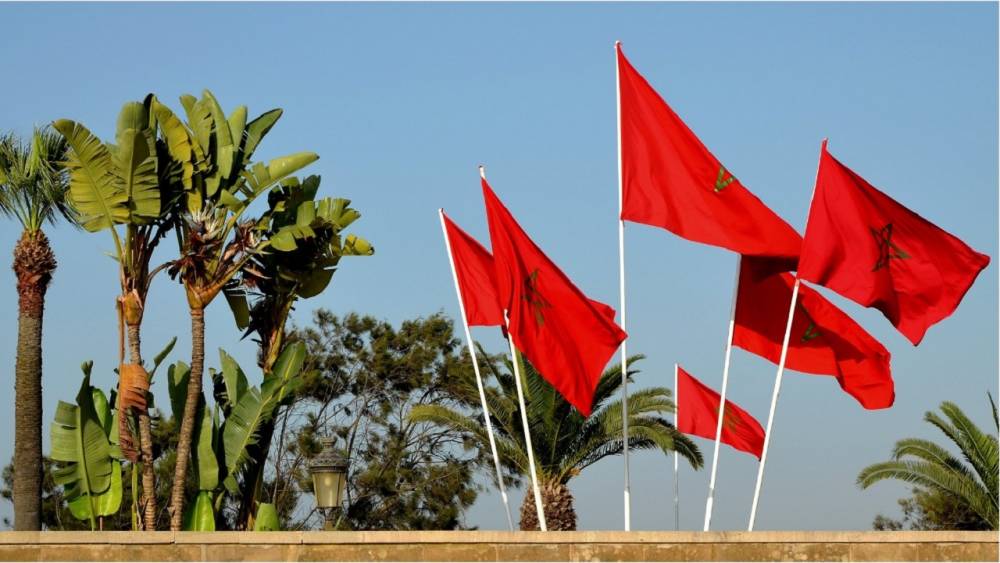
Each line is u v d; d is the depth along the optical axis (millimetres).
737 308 22062
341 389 49188
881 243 20688
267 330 27906
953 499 36688
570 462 35281
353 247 27484
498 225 21156
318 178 28203
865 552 17359
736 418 23281
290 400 27391
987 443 32125
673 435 35344
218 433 26703
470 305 22562
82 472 25266
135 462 25609
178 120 26109
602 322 21000
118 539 17062
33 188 27047
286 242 26484
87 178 25312
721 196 21141
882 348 21875
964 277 20531
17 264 26875
